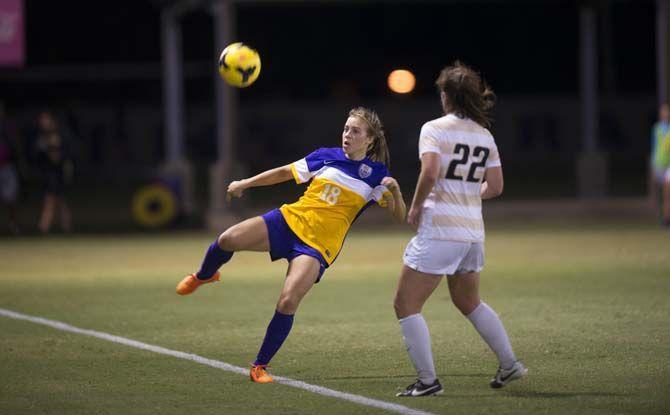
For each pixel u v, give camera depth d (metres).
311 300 45.78
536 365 31.81
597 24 194.75
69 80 184.00
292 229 30.03
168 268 57.91
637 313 41.16
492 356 33.38
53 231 82.62
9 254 65.75
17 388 29.27
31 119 153.50
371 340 36.41
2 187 78.81
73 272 56.41
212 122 166.50
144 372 31.34
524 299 45.09
